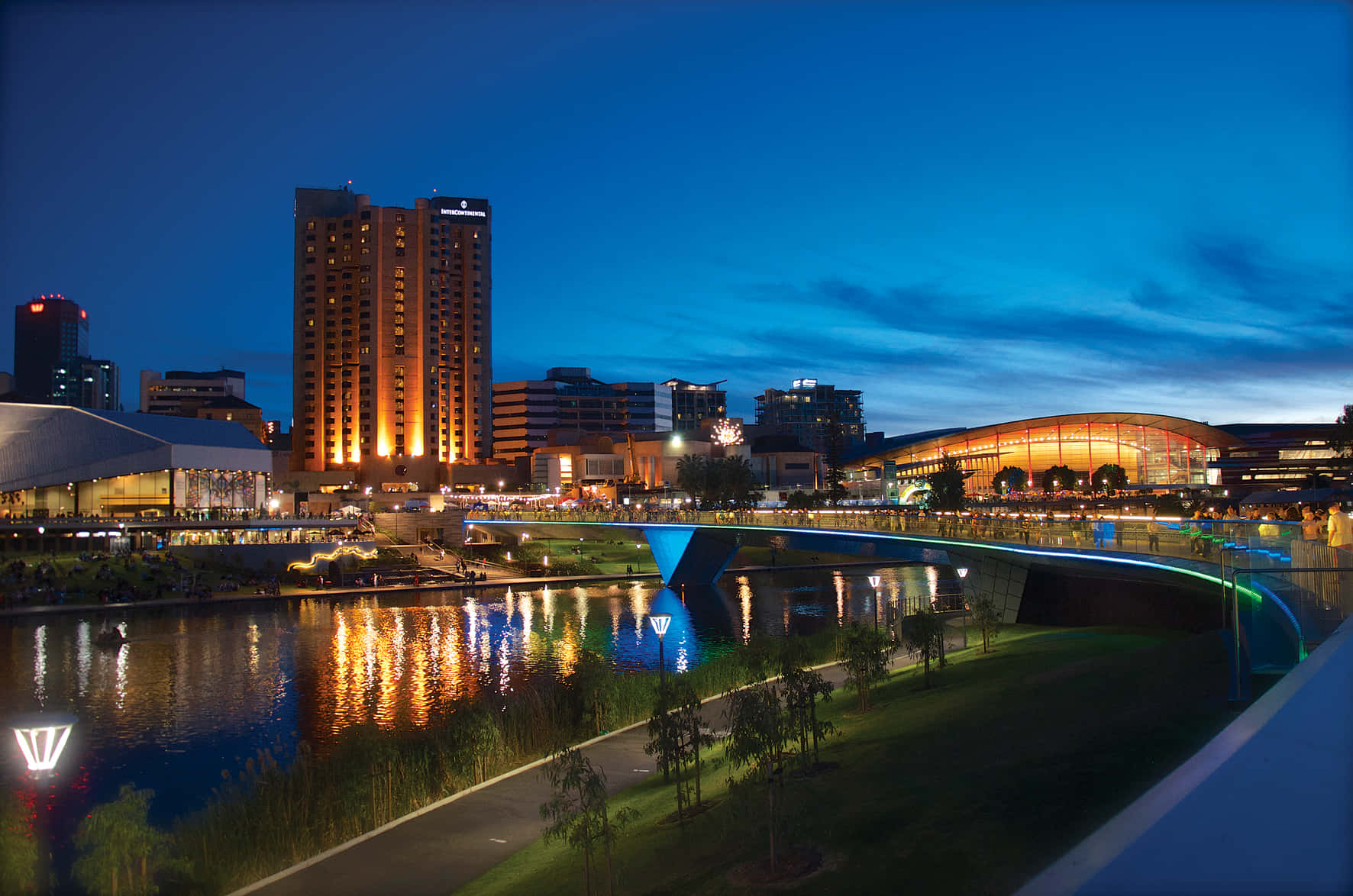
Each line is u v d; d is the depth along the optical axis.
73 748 48.72
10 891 22.14
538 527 155.38
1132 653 41.41
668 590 121.44
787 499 195.88
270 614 99.38
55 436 139.62
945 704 37.59
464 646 80.38
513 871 25.64
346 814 31.98
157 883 26.41
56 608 95.06
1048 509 122.94
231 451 146.25
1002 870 19.34
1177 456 182.25
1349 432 93.31
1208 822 2.85
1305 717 4.02
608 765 36.28
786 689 31.25
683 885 22.05
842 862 21.39
